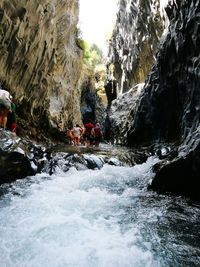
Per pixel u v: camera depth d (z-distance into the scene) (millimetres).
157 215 6086
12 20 11977
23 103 14594
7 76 12789
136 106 20156
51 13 15352
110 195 7324
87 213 5949
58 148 12562
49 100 17672
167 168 7734
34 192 7008
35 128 15344
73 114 23266
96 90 42344
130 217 5914
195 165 7297
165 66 15633
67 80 21922
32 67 14625
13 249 4445
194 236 5152
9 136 8633
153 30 23734
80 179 8438
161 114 16062
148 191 7914
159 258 4391
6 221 5336
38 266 4074
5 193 6820
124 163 11125
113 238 4887
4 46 12047
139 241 4848
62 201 6508
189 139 8852
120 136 22688
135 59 27906
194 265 4242
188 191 7508
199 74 10836
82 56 25406
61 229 5098
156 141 16266
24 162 8133
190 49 12625
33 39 13961
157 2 21891
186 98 12977
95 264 4168
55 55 17516
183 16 13336
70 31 21125
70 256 4309
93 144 18234
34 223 5285
